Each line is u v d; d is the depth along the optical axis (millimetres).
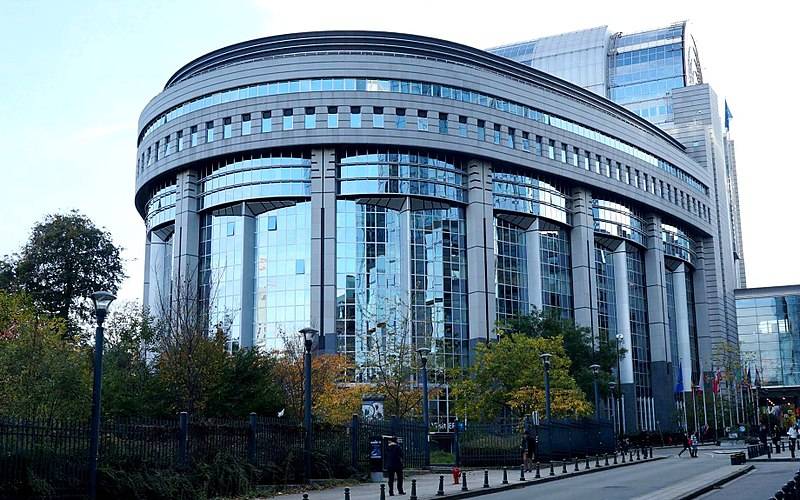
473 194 90750
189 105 91500
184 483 24781
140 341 49531
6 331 38906
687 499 24578
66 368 36969
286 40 92562
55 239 65875
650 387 110312
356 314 83812
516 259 95125
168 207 93812
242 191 87500
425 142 87500
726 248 138875
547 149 97438
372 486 32188
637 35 152875
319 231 84625
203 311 58375
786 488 15516
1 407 34281
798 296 148000
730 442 89062
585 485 31516
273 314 85375
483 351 68125
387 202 87562
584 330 80750
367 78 87625
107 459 23312
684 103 141375
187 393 38969
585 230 101250
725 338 128250
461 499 27359
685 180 122500
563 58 150625
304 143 85688
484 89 92438
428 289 86938
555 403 60875
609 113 108250
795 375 145250
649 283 113312
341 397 56375
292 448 31703
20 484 20453
